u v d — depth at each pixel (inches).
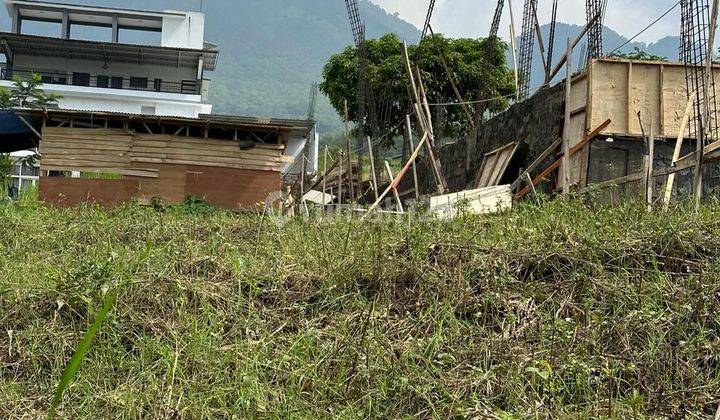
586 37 690.8
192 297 246.8
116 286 239.1
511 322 228.4
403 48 661.3
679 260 262.1
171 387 189.2
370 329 221.6
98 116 706.8
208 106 1643.7
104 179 711.7
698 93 446.0
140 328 229.1
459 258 257.3
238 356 206.8
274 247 328.2
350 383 196.1
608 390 197.5
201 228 420.2
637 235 278.5
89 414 185.5
